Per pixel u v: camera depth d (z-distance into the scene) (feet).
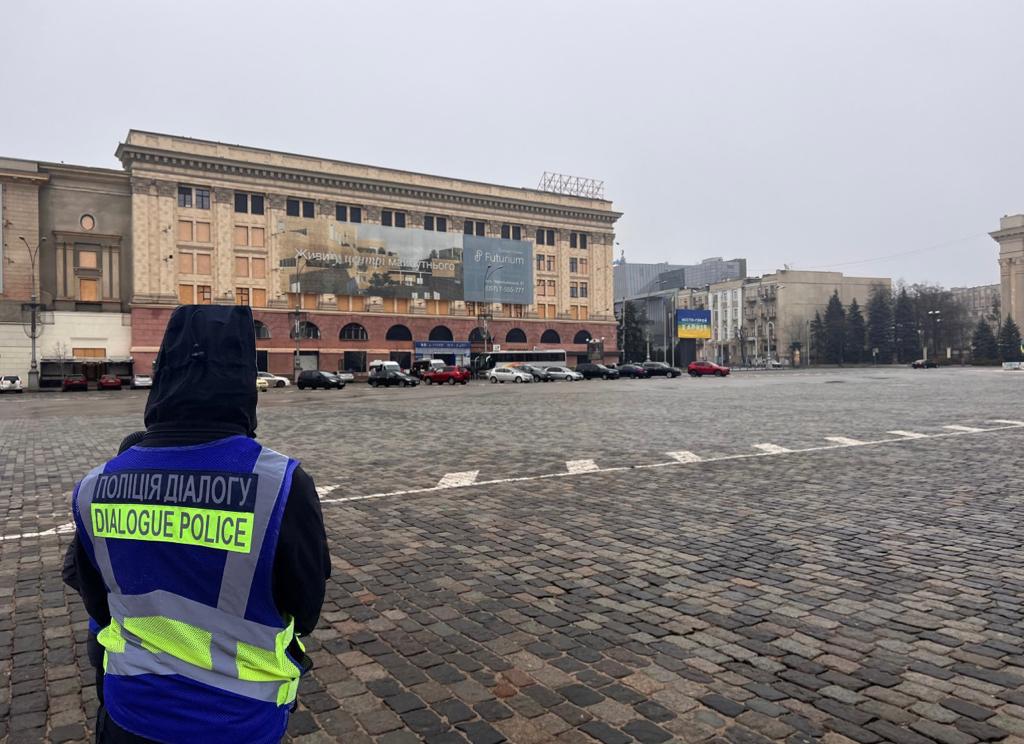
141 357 183.83
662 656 13.55
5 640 14.96
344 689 12.39
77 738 10.99
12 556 21.44
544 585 17.89
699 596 16.88
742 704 11.62
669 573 18.66
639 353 352.69
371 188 219.82
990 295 529.86
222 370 6.31
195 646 5.69
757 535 22.33
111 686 5.89
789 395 96.22
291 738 10.76
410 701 11.92
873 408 70.79
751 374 217.15
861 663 13.12
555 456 39.50
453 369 179.22
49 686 12.78
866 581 17.80
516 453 40.91
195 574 5.75
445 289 231.91
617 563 19.62
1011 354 326.65
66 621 16.07
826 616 15.48
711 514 25.21
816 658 13.37
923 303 395.34
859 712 11.30
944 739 10.48
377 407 83.10
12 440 52.75
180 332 6.47
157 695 5.63
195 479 5.94
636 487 30.30
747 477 32.32
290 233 206.08
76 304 182.60
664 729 10.86
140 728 5.65
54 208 181.37
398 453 41.60
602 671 12.95
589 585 17.83
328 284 211.61
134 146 183.52
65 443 50.47
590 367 203.82
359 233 216.95
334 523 24.61
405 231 224.94
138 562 5.86
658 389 122.21
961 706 11.46
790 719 11.10
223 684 5.67
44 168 179.63
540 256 255.70
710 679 12.55
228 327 6.47
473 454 40.73
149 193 187.01
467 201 238.07
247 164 198.39
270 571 5.79
